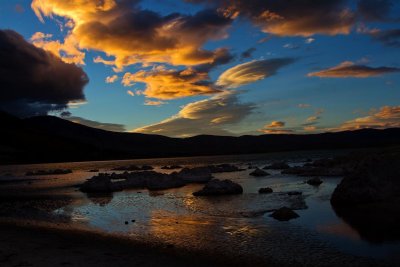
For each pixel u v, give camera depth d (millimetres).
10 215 27109
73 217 25531
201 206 27859
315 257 14461
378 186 25234
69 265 13477
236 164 111875
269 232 18516
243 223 20906
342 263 13695
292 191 34625
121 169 107375
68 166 155625
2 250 15742
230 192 34812
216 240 17438
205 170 53125
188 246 16594
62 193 42625
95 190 42594
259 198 30891
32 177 77500
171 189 41875
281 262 14062
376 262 13672
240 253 15328
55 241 17859
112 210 28016
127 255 15219
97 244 17234
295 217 21812
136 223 22375
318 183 40438
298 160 125312
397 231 17625
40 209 30062
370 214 21500
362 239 16594
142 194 38000
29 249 16000
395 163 26578
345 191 25547
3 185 58719
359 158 53969
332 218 21125
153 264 13961
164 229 20266
